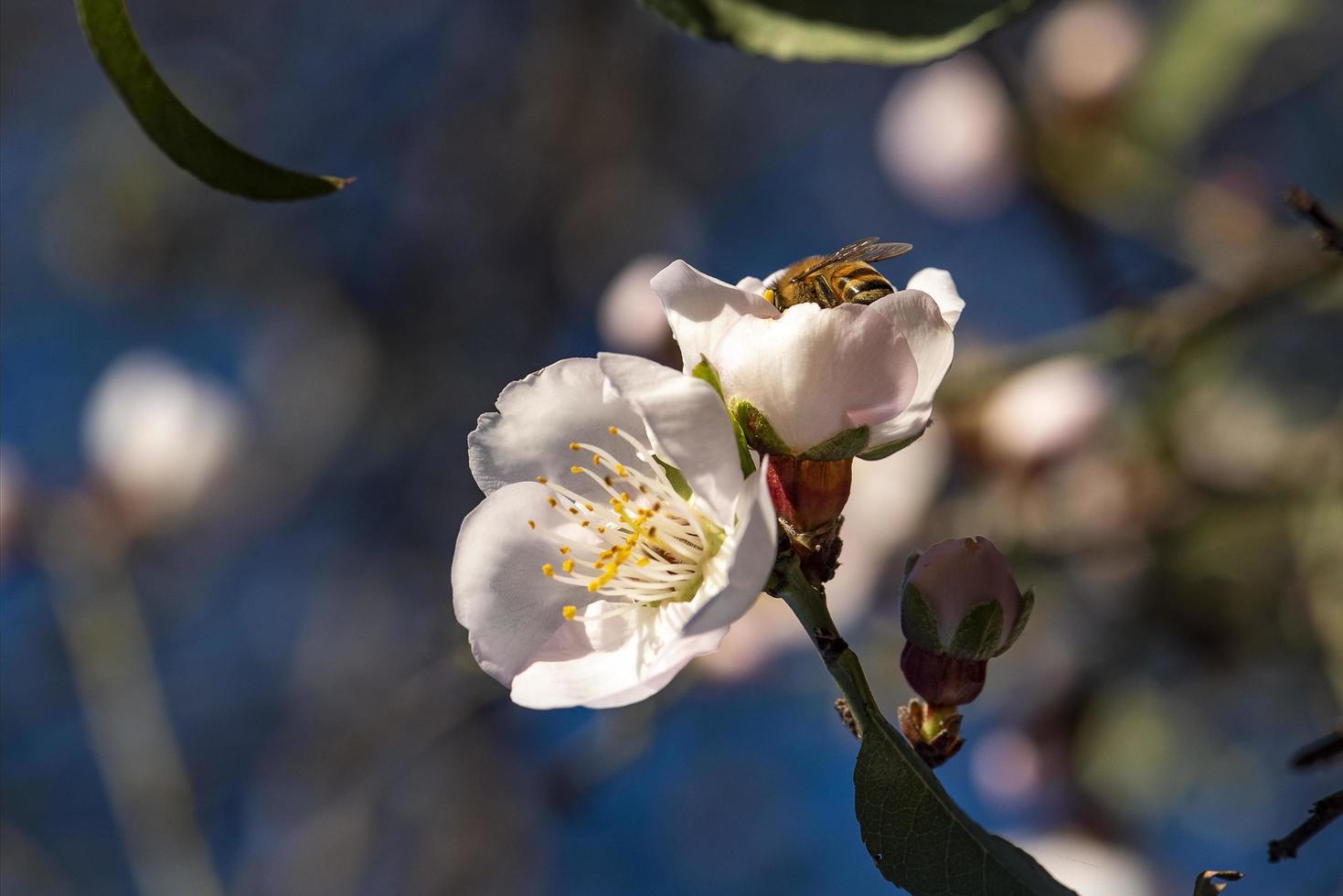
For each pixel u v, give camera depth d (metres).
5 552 0.61
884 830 0.37
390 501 0.84
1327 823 0.37
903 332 0.38
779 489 0.38
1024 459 0.51
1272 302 0.48
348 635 0.82
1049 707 0.53
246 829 0.82
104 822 0.85
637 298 0.46
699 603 0.38
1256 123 0.69
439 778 0.76
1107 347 0.49
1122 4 0.58
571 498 0.39
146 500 0.63
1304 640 0.51
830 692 0.52
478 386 0.83
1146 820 0.55
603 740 0.51
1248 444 0.53
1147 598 0.52
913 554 0.39
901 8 0.40
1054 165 0.55
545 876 0.78
